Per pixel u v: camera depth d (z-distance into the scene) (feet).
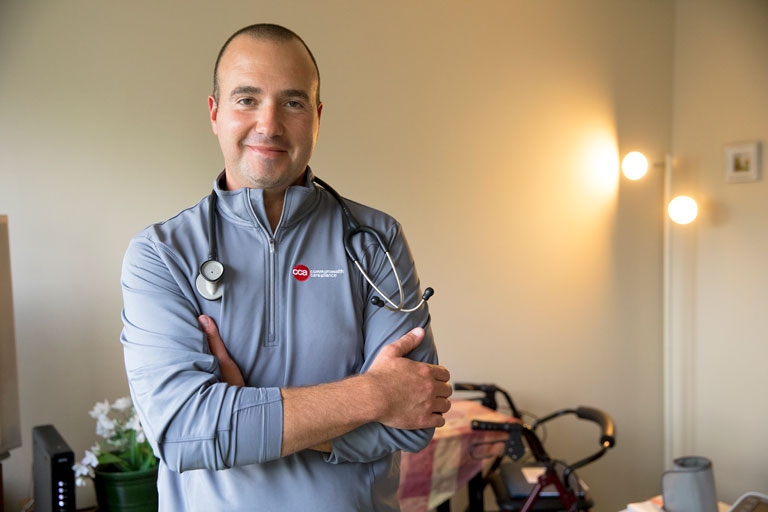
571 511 8.39
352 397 3.63
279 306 3.98
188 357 3.67
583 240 12.18
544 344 11.80
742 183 12.20
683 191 13.19
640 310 12.98
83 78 8.05
